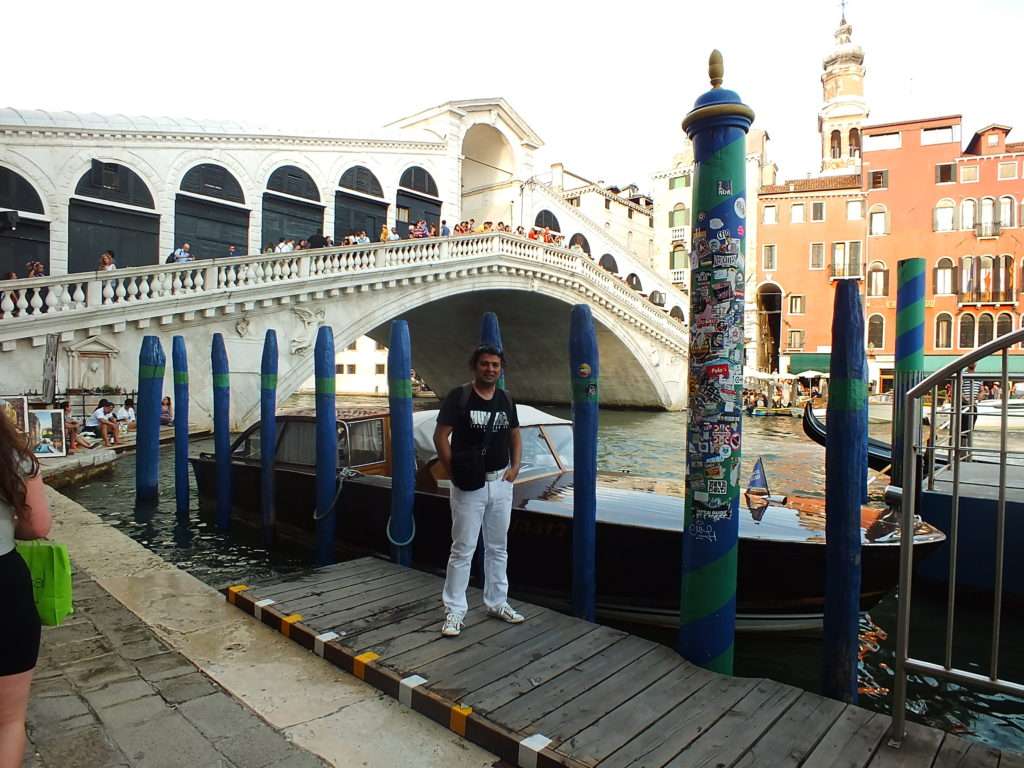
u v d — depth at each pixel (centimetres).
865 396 310
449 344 3384
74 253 1823
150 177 1961
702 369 333
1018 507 554
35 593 229
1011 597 556
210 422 1703
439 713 300
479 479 375
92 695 321
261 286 1752
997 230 3303
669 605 480
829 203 3600
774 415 2938
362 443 691
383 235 2248
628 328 3027
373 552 645
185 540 764
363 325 2031
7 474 207
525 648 358
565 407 3444
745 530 465
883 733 275
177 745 278
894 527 470
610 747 265
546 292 2622
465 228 2619
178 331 1642
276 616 406
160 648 376
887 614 554
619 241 3938
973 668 454
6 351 1388
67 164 1800
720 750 263
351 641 367
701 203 333
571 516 494
